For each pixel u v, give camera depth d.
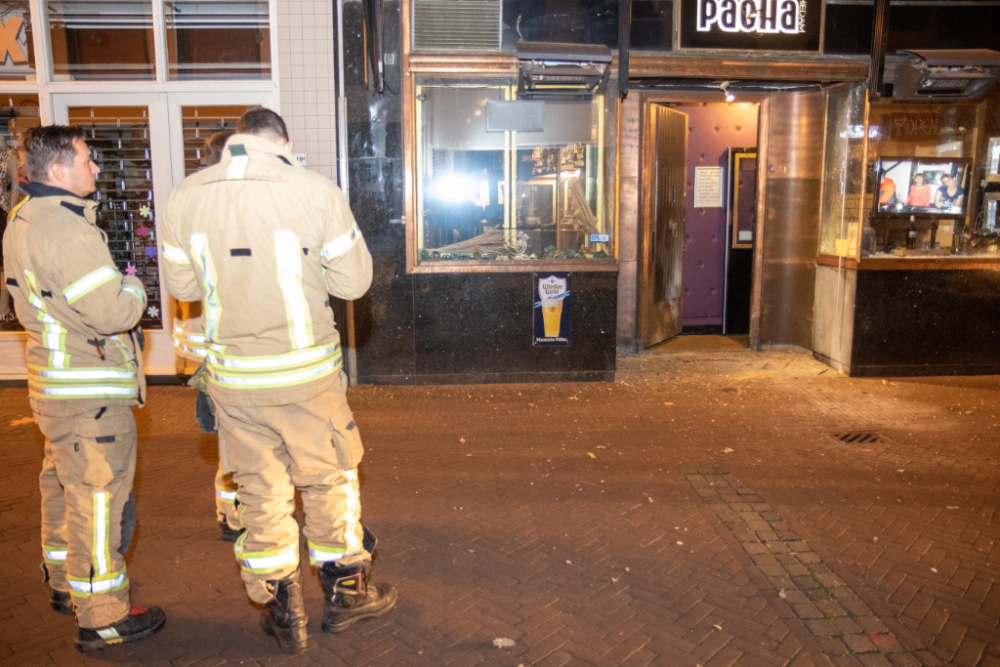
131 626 3.05
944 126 7.17
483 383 7.18
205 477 4.83
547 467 5.02
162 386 7.07
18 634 3.11
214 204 2.70
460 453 5.29
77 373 2.85
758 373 7.56
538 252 7.18
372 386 7.08
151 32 6.87
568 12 6.77
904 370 7.41
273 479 2.87
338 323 7.10
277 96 6.89
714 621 3.22
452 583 3.53
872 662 2.95
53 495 3.14
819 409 6.37
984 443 5.51
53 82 6.84
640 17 6.85
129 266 7.04
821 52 7.02
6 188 6.90
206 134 6.96
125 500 3.04
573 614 3.27
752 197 9.15
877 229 7.28
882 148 7.10
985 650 3.03
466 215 7.07
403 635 3.11
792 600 3.38
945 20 7.12
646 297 8.33
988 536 4.03
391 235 6.93
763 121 8.04
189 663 2.94
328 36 6.72
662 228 8.52
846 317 7.44
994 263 7.29
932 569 3.67
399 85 6.74
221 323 2.73
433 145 6.93
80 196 2.94
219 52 6.91
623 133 7.94
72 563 2.94
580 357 7.21
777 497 4.52
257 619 3.24
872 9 6.99
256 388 2.74
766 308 8.42
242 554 2.88
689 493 4.57
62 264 2.70
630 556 3.79
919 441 5.56
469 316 7.09
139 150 6.95
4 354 7.00
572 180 7.09
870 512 4.32
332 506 2.97
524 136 6.99
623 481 4.77
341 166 6.85
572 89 6.83
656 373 7.56
